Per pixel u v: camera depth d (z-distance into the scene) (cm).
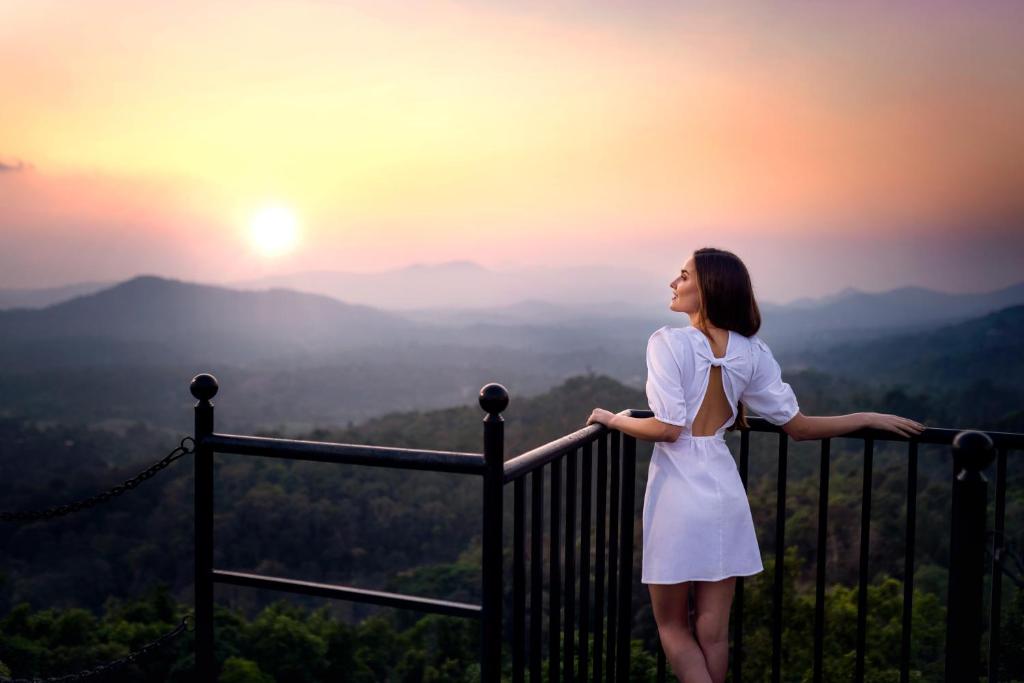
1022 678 386
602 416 202
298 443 171
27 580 6088
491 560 150
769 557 3759
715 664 194
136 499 7488
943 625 1758
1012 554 149
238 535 6738
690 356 192
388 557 6944
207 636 192
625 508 217
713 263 195
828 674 1180
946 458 6231
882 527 3931
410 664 2539
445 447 9162
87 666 2170
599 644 201
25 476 10100
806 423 194
